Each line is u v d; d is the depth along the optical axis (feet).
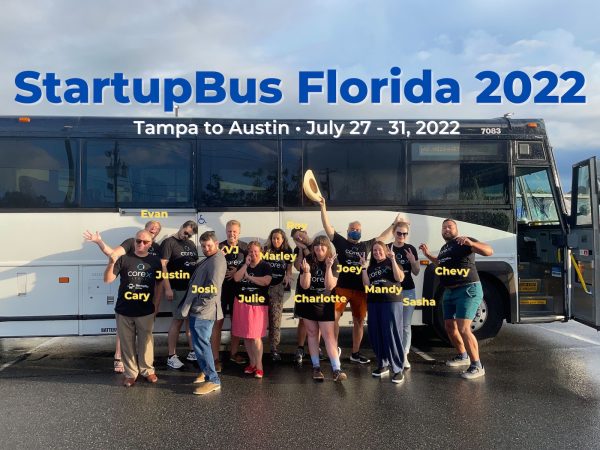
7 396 17.39
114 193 22.09
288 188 22.79
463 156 23.57
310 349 19.12
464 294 19.16
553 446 13.35
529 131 24.00
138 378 19.33
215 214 22.47
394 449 13.20
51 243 21.77
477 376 19.21
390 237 22.21
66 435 14.14
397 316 18.66
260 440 13.76
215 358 20.15
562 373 19.79
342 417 15.34
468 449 13.19
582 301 22.94
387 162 23.22
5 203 21.67
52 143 21.90
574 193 23.44
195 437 13.96
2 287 21.57
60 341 26.14
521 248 24.45
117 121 22.29
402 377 18.72
